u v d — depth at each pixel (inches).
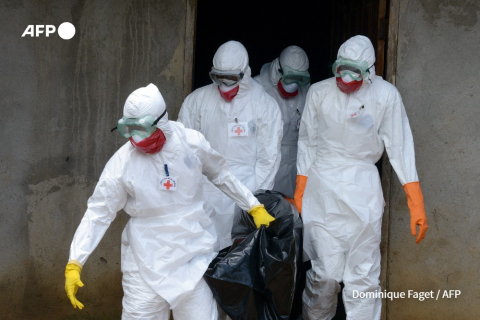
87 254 130.4
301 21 289.3
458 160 172.4
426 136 172.9
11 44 170.7
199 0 289.6
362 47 151.6
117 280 177.5
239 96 167.3
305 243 158.4
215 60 163.5
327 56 279.7
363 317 155.0
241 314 137.9
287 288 139.6
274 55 294.7
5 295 174.6
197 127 169.8
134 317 133.7
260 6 292.5
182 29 173.6
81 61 172.6
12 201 173.0
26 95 171.9
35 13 171.0
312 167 161.8
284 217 147.3
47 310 176.9
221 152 168.4
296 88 184.7
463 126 171.9
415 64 172.1
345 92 156.2
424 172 173.3
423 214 154.4
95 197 132.7
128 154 132.4
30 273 174.9
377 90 156.6
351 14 204.1
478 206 172.9
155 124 127.6
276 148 169.2
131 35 173.0
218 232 166.7
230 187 142.3
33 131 172.7
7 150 172.1
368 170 158.4
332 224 155.9
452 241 174.1
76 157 173.8
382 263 175.6
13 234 173.6
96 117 173.6
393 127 156.6
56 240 174.7
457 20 170.7
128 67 173.6
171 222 134.3
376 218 155.9
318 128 162.1
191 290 133.4
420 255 175.5
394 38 172.1
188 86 175.0
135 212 134.5
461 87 171.5
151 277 133.2
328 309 160.4
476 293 174.6
